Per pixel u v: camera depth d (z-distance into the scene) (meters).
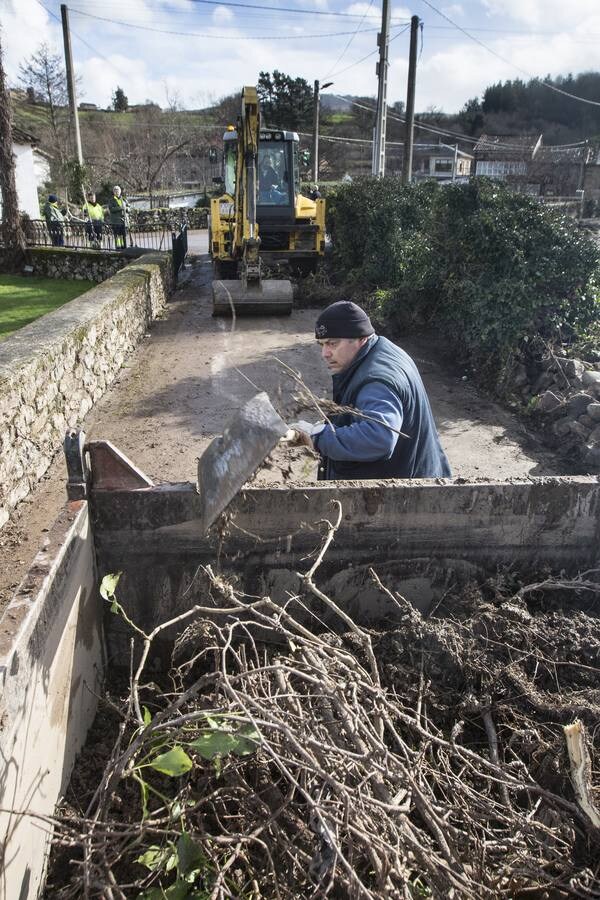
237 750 1.65
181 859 1.56
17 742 1.50
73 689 2.05
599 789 1.81
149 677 2.54
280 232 12.07
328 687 1.71
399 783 1.63
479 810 1.85
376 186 11.80
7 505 4.50
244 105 9.64
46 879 1.72
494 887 1.61
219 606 2.53
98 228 16.09
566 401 5.99
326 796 1.69
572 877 1.68
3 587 3.75
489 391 7.10
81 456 2.27
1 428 4.38
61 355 5.65
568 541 2.60
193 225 27.59
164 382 7.42
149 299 9.99
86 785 2.00
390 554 2.54
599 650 2.29
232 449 1.74
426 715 2.17
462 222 7.85
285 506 2.42
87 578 2.28
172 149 44.56
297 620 2.58
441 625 2.36
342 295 11.38
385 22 16.91
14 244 16.06
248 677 1.91
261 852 1.75
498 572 2.62
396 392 2.55
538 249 7.06
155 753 2.04
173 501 2.37
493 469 5.29
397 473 2.75
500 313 7.05
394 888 1.45
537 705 2.12
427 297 9.06
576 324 7.05
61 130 36.22
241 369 7.81
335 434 2.42
